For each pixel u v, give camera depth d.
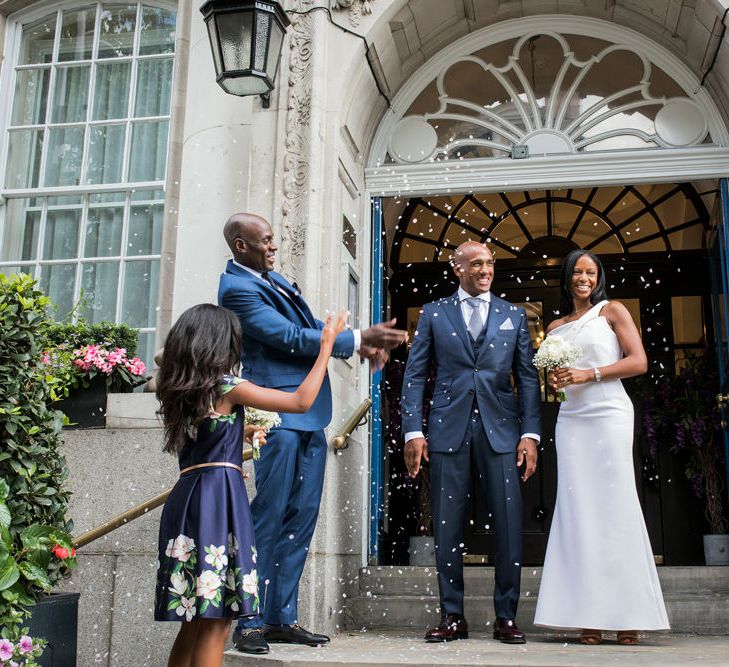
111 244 5.46
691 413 5.70
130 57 5.67
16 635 2.96
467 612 4.35
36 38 5.90
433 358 4.18
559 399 3.76
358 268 5.34
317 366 2.71
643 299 6.38
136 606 4.38
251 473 4.29
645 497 5.91
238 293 3.47
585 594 3.61
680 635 4.12
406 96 5.62
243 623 3.30
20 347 3.40
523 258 6.57
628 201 6.46
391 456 6.09
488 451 3.81
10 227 5.62
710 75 5.17
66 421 3.61
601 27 5.45
